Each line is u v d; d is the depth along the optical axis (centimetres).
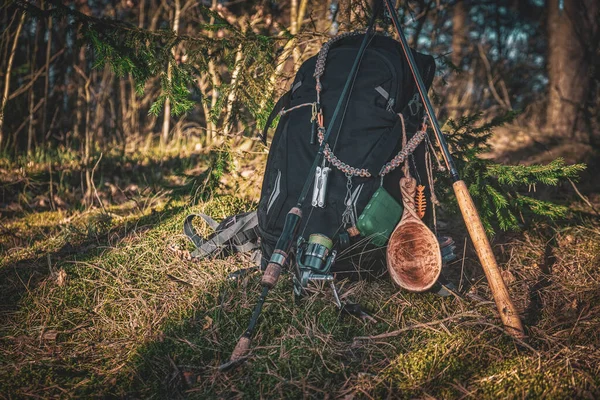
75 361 245
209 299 276
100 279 293
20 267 316
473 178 329
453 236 355
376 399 218
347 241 259
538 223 365
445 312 265
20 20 536
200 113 735
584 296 283
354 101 268
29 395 224
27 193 479
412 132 274
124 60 315
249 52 332
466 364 235
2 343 255
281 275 283
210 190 378
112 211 424
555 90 643
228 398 223
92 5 666
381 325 257
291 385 226
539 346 246
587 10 626
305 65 289
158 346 250
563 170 308
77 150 607
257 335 250
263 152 378
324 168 259
